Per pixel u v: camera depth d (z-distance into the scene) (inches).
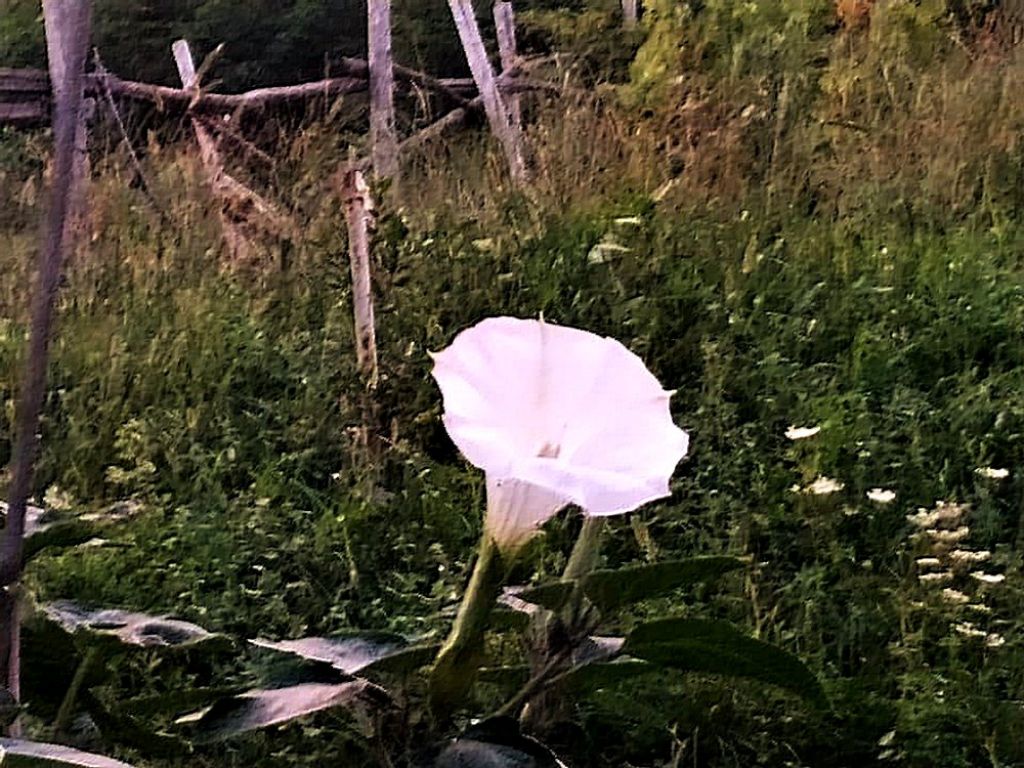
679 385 133.4
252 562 104.1
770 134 191.0
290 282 168.6
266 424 132.4
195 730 33.6
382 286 139.7
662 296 143.5
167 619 41.5
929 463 112.3
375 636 37.3
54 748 27.2
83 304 163.3
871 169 180.5
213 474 119.2
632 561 101.0
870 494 99.0
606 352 33.8
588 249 154.5
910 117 195.3
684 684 82.7
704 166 187.2
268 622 93.9
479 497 111.6
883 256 152.9
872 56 213.8
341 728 73.5
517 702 35.5
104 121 229.8
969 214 168.2
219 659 87.9
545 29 315.3
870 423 116.3
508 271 151.3
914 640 86.4
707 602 95.1
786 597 93.6
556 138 208.4
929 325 138.6
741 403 125.0
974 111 193.6
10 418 131.4
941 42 228.5
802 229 165.2
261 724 33.4
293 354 143.5
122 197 197.5
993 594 94.0
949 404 119.9
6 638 34.4
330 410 131.5
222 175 202.2
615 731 81.0
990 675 83.0
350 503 111.7
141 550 101.0
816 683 35.7
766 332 137.6
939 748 78.4
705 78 218.2
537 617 36.0
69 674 40.8
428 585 101.8
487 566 32.8
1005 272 146.9
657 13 242.7
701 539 100.8
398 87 302.4
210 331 152.9
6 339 151.7
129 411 137.7
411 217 167.5
